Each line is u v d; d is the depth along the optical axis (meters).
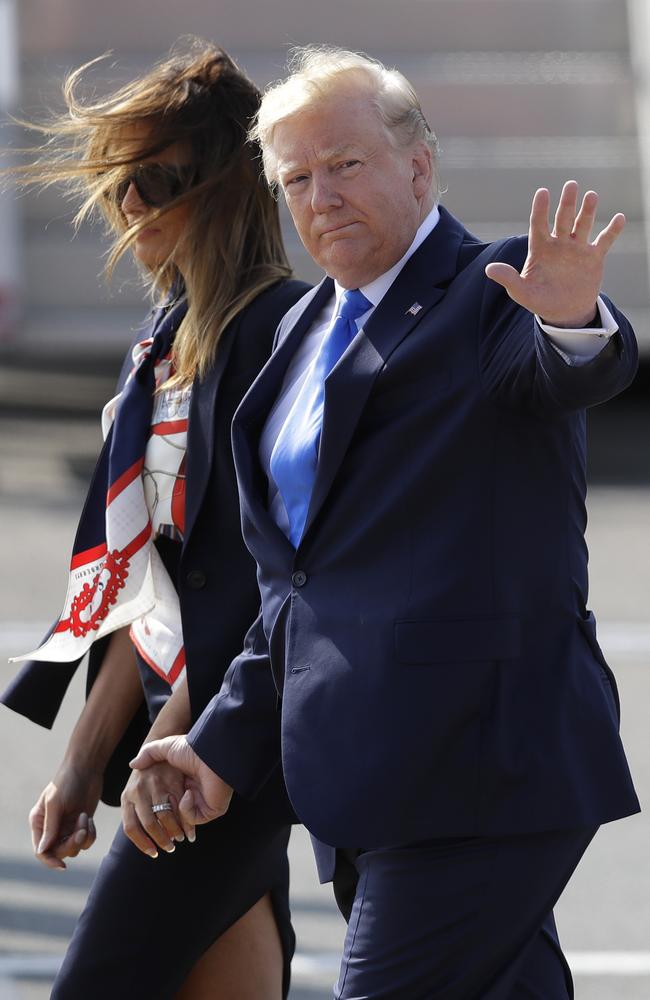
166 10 39.84
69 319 42.16
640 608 27.72
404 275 7.87
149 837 8.65
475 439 7.40
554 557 7.51
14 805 17.69
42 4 38.91
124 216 9.84
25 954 13.48
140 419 9.48
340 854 8.25
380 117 7.96
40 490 38.19
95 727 9.84
